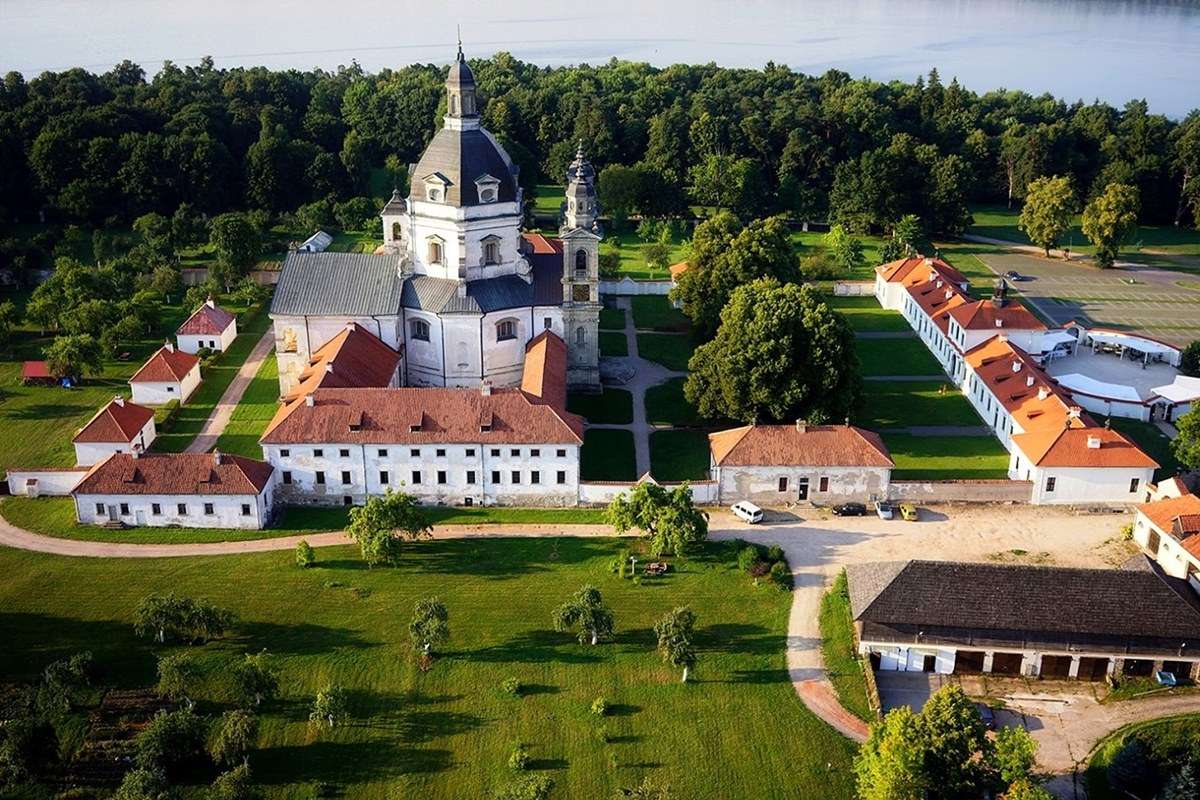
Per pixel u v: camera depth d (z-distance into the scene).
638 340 192.00
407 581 115.62
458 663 102.69
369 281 157.88
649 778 89.31
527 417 130.00
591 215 157.75
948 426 156.75
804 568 117.94
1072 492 131.25
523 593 113.69
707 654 104.12
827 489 130.62
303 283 157.75
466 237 151.75
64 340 168.38
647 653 104.44
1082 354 188.00
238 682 94.88
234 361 178.00
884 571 105.62
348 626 107.81
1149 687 101.00
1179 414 158.38
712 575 116.75
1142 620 100.62
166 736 87.69
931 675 103.38
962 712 85.62
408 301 156.50
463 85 149.88
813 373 141.62
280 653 103.50
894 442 151.00
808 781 89.56
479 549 121.94
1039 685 101.94
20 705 93.69
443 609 103.88
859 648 103.88
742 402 141.62
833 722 96.00
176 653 102.75
